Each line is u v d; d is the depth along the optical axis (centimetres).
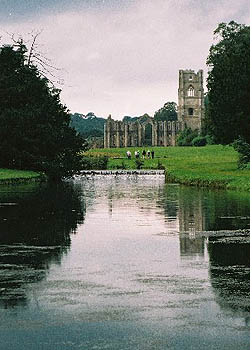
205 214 2388
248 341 809
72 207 2750
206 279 1177
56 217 2302
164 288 1103
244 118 5822
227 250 1516
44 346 800
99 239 1723
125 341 816
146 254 1469
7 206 2781
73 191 4072
